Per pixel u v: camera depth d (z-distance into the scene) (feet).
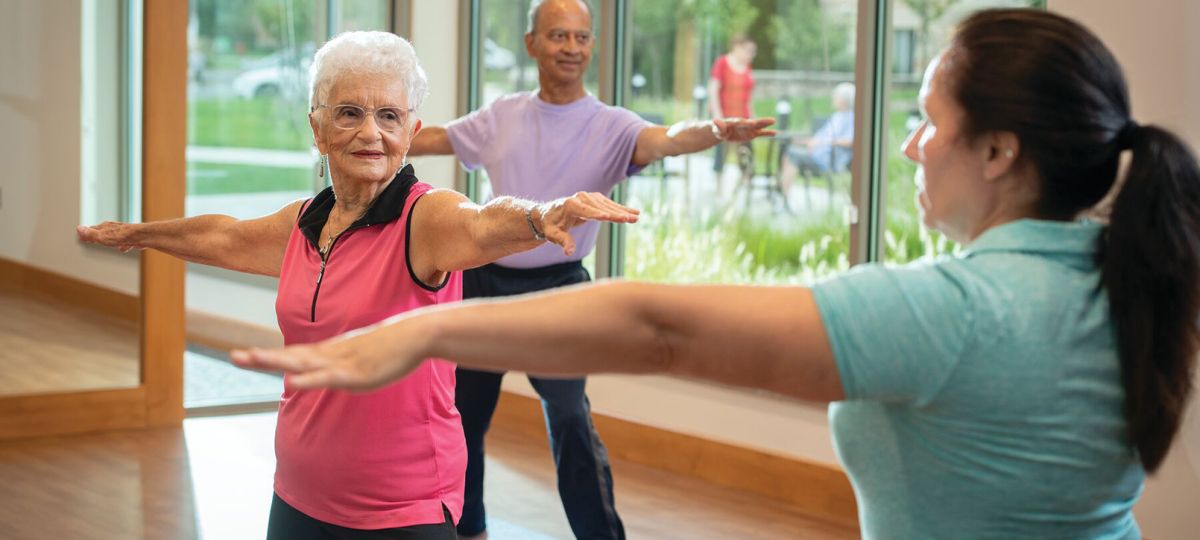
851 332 3.44
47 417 18.75
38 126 18.49
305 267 7.13
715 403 17.46
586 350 3.39
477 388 13.47
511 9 21.61
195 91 20.36
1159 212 3.62
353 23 21.84
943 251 15.26
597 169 12.83
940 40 15.10
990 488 3.64
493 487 16.71
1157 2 12.74
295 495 6.96
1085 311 3.67
